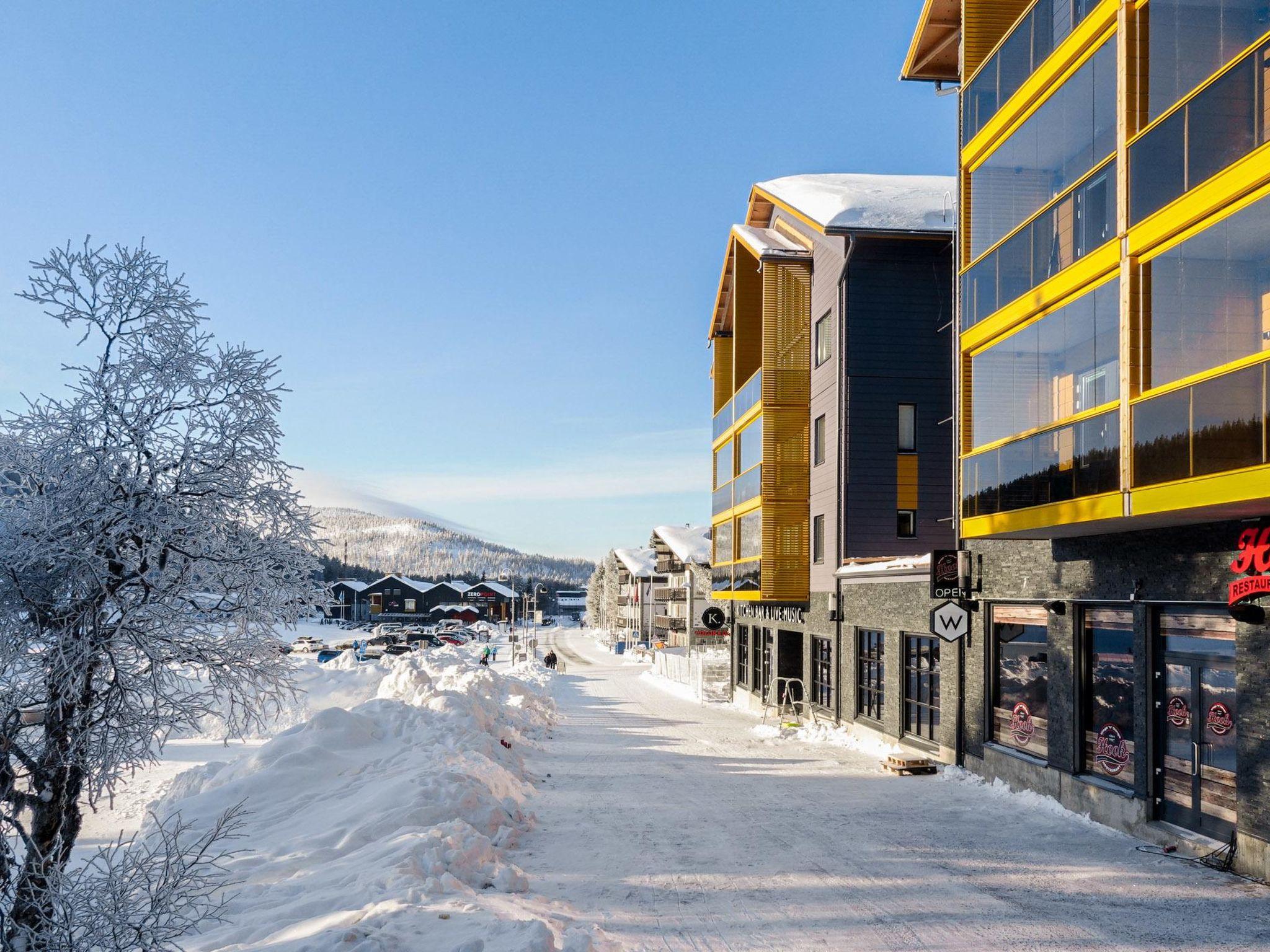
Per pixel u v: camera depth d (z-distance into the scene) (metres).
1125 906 8.14
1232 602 9.23
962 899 8.30
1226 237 8.90
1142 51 10.35
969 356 14.76
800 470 25.14
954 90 19.56
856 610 20.83
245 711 5.72
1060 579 12.88
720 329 34.44
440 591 147.12
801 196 25.12
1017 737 14.28
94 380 5.52
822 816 11.97
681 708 29.22
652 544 88.06
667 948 6.98
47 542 5.16
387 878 7.23
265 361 5.91
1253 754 9.12
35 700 5.22
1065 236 12.02
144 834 9.98
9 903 4.96
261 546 5.66
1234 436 8.37
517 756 15.39
